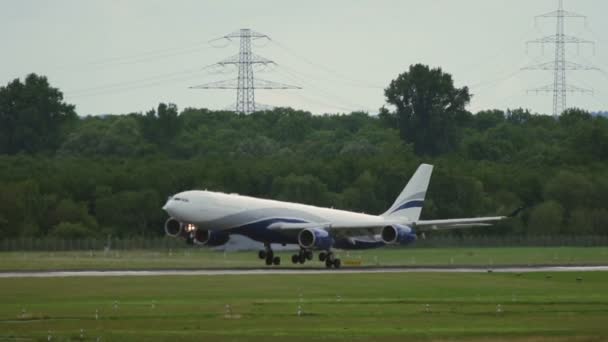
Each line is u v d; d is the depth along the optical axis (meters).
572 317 155.75
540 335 136.62
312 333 136.25
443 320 151.00
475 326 145.00
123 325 143.00
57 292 183.25
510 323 148.50
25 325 142.62
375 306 167.12
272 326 143.12
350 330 139.62
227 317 151.12
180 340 130.00
